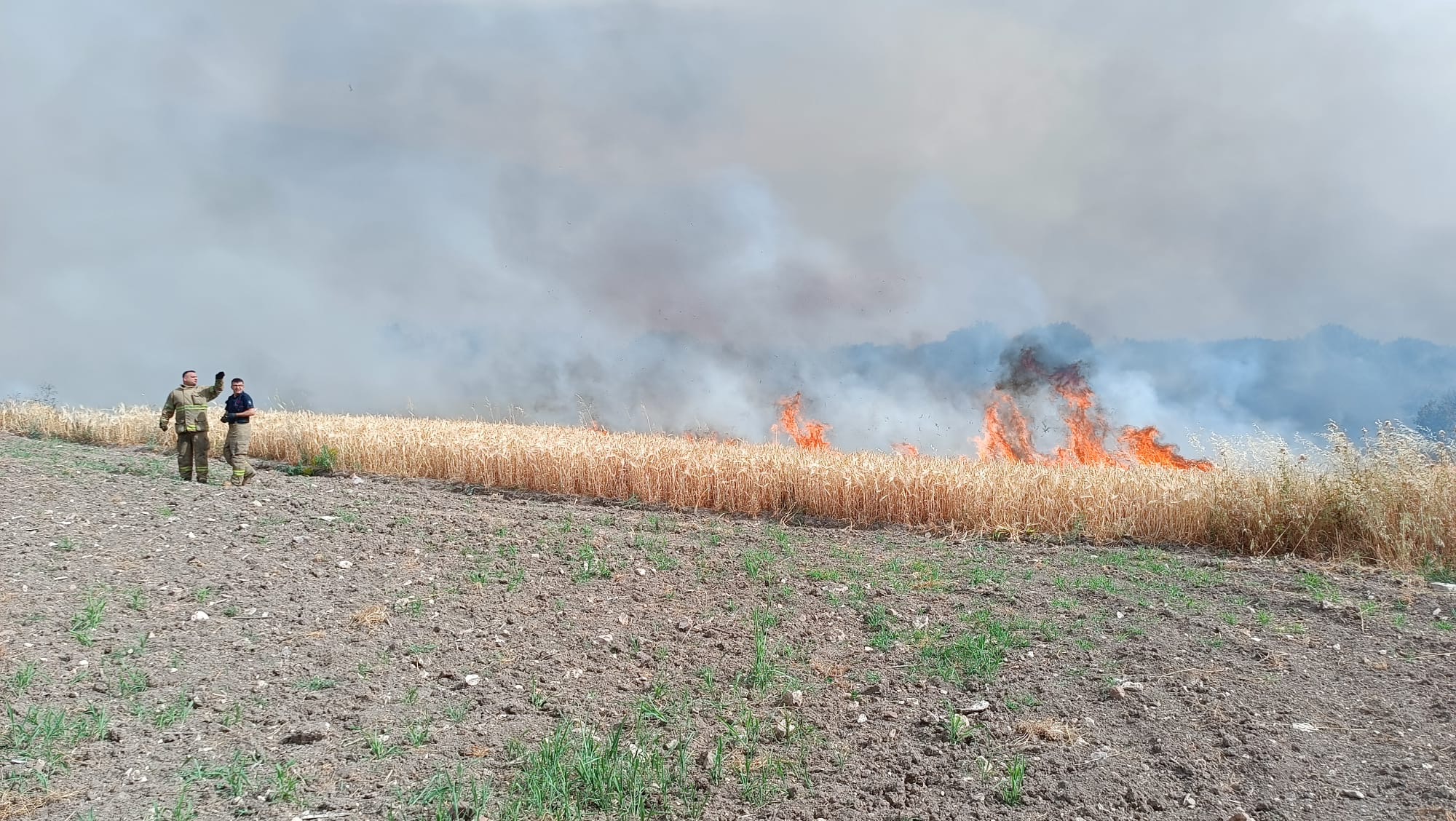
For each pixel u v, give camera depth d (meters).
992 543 11.48
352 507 11.79
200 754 4.90
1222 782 4.62
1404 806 4.35
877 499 13.14
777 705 5.75
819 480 13.59
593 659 6.59
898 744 5.14
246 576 8.27
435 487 16.02
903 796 4.51
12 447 18.73
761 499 13.73
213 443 20.69
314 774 4.68
